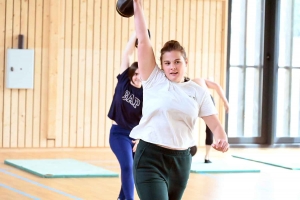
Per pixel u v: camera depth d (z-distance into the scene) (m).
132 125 5.85
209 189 7.60
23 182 7.70
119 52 11.66
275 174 9.13
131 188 5.69
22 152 11.07
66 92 11.44
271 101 12.90
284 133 13.15
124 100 5.75
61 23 11.37
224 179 8.48
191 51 12.09
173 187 3.95
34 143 11.32
